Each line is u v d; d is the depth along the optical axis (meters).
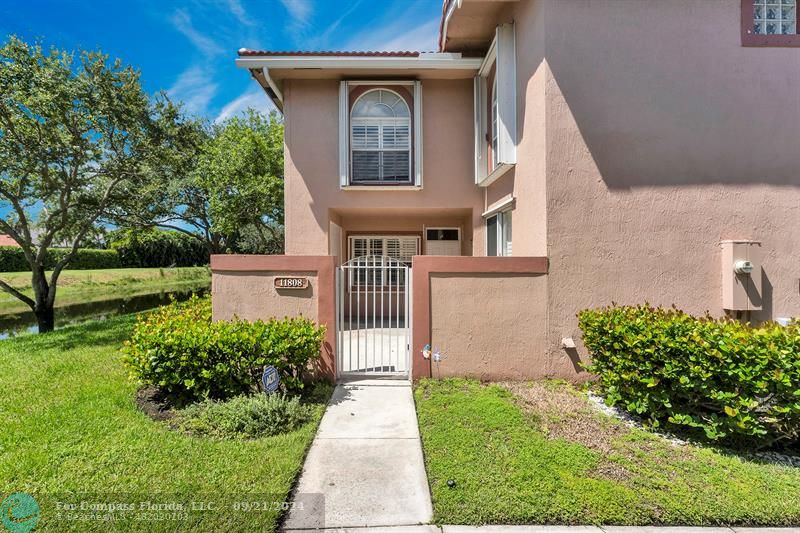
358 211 9.93
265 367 4.87
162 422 4.40
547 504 3.00
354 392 5.50
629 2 5.77
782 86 5.79
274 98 9.77
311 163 9.13
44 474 3.38
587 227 5.78
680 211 5.77
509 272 5.80
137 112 10.91
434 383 5.61
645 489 3.19
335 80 9.13
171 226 19.25
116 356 7.48
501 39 7.04
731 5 5.77
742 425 3.70
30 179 11.30
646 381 4.21
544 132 5.81
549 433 4.16
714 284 5.74
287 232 9.16
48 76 9.59
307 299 5.90
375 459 3.78
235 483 3.27
